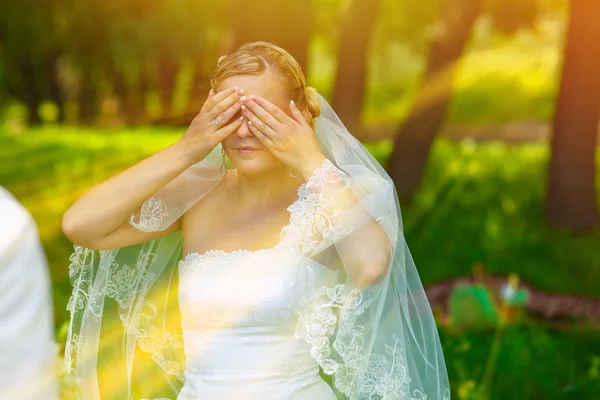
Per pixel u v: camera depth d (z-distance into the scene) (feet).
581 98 32.37
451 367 16.92
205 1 62.95
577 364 17.65
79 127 80.69
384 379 8.71
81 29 61.62
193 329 8.87
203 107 8.68
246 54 8.77
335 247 8.73
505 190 40.29
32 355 5.33
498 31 45.85
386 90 113.80
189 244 9.21
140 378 10.05
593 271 26.91
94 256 9.78
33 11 59.06
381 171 9.66
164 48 63.98
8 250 5.31
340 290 8.48
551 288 24.79
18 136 64.75
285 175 9.10
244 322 8.55
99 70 83.76
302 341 8.71
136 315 9.86
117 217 8.80
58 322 18.61
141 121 89.40
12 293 5.28
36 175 43.34
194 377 8.87
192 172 9.27
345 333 8.43
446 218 33.96
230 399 8.53
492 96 88.69
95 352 9.88
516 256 28.48
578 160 32.42
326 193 8.50
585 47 31.99
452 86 35.96
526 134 73.31
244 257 8.73
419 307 9.35
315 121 9.48
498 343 17.65
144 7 62.69
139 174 8.70
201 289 8.73
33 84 84.94
